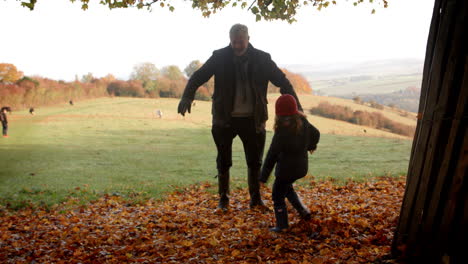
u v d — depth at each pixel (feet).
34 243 19.01
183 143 119.65
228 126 19.63
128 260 14.96
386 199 23.49
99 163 69.46
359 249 13.53
